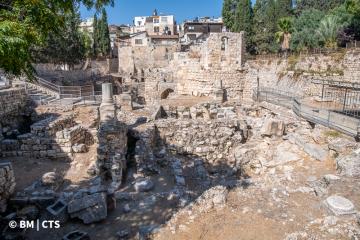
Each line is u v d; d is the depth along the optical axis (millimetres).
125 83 52406
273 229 8055
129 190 12055
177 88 36781
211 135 19562
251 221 8500
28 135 16656
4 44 5352
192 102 29203
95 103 26828
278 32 51625
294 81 30578
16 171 14164
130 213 9883
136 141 16969
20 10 6305
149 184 12031
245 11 54656
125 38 79062
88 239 8344
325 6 63062
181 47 66812
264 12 71250
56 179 12414
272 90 31750
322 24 40312
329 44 36844
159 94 42562
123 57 66625
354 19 37781
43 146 16141
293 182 11516
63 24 7758
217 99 30453
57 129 18234
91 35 77938
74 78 50031
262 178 12648
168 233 7996
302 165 13555
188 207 9414
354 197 9375
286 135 17969
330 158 13391
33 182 12789
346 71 27172
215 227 8242
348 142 13398
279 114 22219
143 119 20281
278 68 34594
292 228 8055
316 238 7297
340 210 8484
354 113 18453
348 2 39219
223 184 11648
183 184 12438
